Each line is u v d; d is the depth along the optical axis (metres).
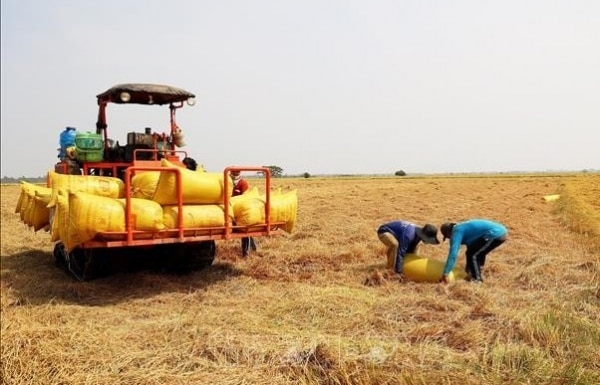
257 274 8.04
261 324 5.29
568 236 10.97
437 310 5.47
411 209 16.58
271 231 7.89
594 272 7.11
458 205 18.05
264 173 7.64
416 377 3.74
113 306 6.43
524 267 7.88
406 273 7.26
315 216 14.89
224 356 4.32
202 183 6.98
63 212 6.47
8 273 8.33
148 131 9.41
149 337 4.89
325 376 3.92
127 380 3.97
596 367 4.05
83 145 8.70
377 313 5.36
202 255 8.16
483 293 6.13
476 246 7.09
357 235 11.18
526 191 25.83
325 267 8.46
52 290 7.16
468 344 4.45
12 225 14.57
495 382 3.69
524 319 4.86
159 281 7.44
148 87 8.76
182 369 4.13
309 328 5.15
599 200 18.33
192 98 9.15
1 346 4.55
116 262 7.64
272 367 4.09
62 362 4.33
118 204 6.45
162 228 6.64
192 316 5.59
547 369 3.89
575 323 4.80
